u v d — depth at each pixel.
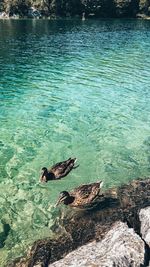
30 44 61.88
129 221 14.92
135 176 18.98
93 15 129.38
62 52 54.09
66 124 25.33
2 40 66.19
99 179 18.61
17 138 23.03
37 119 26.16
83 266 11.69
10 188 17.67
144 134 24.12
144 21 119.75
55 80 37.22
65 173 18.53
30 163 20.09
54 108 28.52
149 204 16.05
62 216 15.53
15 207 16.22
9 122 25.50
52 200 16.77
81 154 21.16
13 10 121.69
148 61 47.09
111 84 35.62
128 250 12.14
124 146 22.30
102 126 25.12
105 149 21.83
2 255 13.44
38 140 22.81
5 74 39.81
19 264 12.91
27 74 39.91
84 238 14.05
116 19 125.12
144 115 27.41
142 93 32.72
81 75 39.34
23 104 29.38
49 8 124.56
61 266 11.99
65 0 126.06
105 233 14.14
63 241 13.94
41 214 15.74
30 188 17.69
